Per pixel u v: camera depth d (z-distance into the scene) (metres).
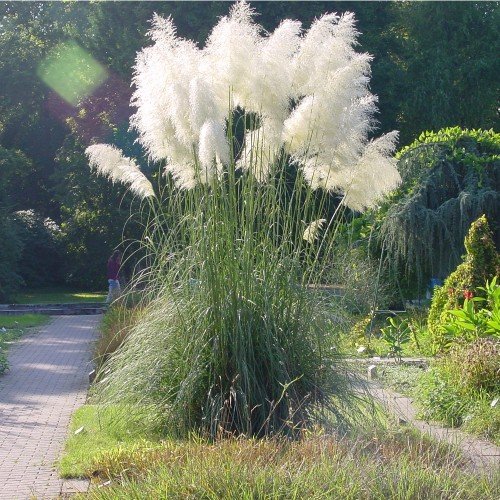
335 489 5.09
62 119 43.53
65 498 6.25
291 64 8.40
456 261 19.45
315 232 8.57
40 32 45.22
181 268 8.49
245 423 7.68
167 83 8.30
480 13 35.25
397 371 11.94
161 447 7.20
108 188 37.59
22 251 38.12
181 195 9.06
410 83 33.75
